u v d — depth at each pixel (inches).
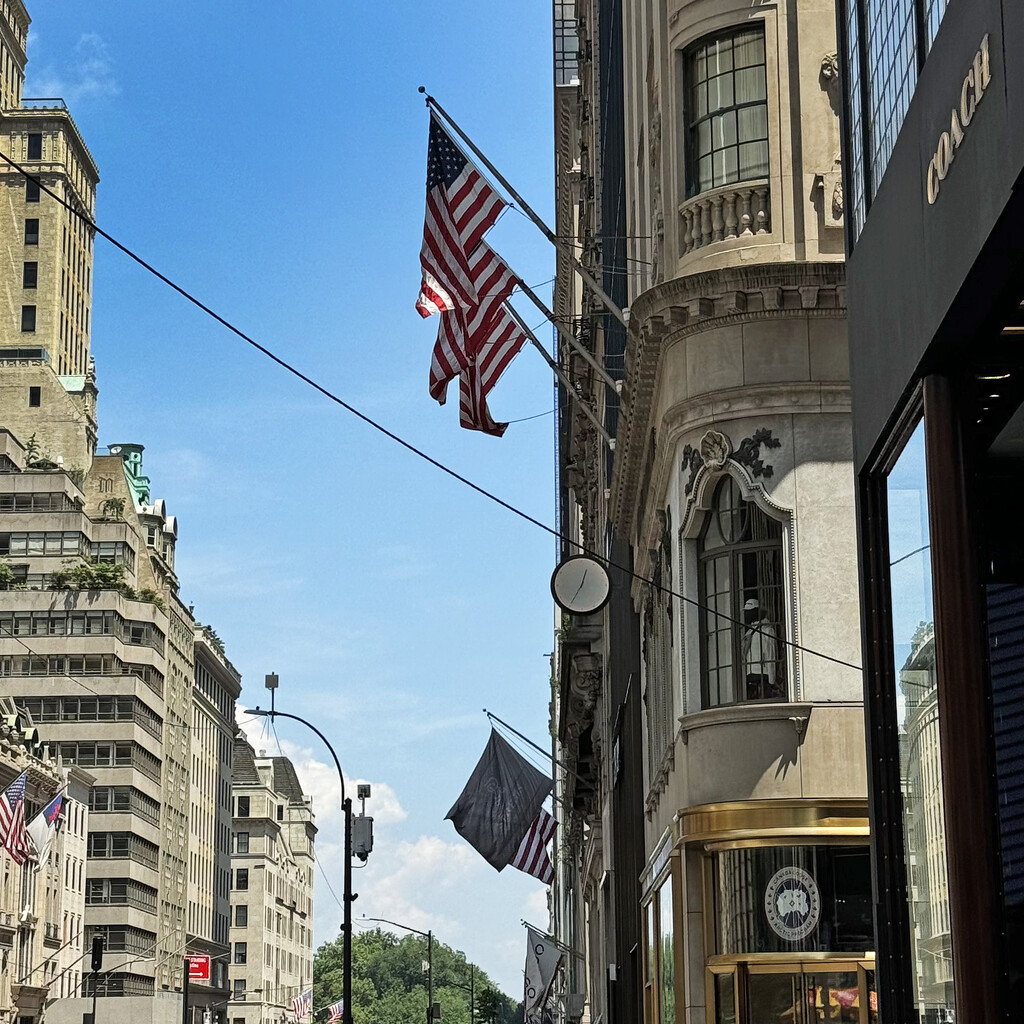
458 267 880.9
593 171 1969.7
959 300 358.3
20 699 4877.0
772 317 821.2
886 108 445.4
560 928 4849.9
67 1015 4377.5
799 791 786.8
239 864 7185.0
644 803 1216.8
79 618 4931.1
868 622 491.2
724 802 797.9
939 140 367.9
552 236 892.0
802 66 842.2
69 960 4448.8
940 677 396.2
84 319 6210.6
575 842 3198.8
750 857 806.5
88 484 5516.7
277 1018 7460.6
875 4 462.3
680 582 870.4
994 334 378.0
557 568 927.0
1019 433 396.2
